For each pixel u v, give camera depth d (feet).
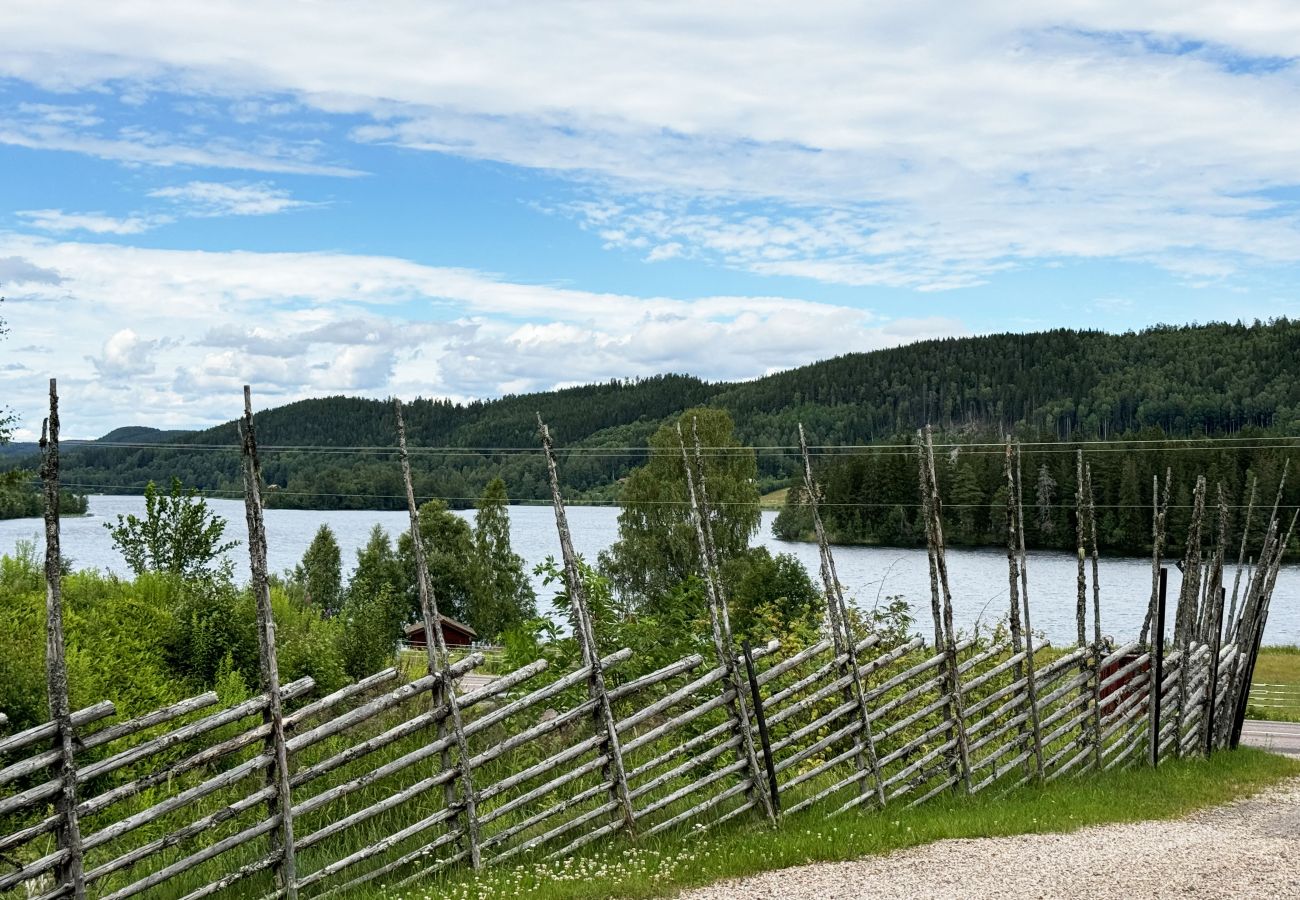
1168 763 47.11
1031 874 26.27
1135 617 149.79
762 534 267.39
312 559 206.90
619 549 166.71
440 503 204.74
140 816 21.97
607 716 29.32
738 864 26.53
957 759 36.96
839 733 33.91
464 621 197.06
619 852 28.04
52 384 20.89
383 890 24.14
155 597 77.71
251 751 45.96
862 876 25.91
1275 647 145.69
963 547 233.35
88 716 21.22
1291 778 47.14
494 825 29.19
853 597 55.21
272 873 24.48
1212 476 203.31
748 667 31.50
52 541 20.81
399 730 25.96
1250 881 25.95
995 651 40.19
